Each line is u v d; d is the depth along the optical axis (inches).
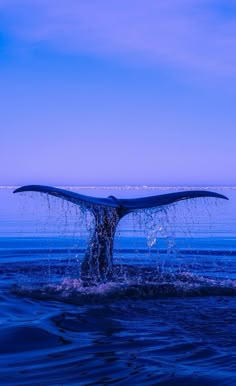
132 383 199.0
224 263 584.1
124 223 1198.9
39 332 269.1
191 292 385.1
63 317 303.7
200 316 309.7
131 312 319.9
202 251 692.1
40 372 210.2
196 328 280.5
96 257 433.4
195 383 198.5
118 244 771.4
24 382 199.2
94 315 309.9
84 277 430.9
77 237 882.1
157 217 446.3
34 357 229.1
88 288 390.6
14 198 2669.8
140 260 603.5
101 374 208.2
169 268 530.6
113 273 436.5
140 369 214.1
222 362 222.4
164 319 301.6
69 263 563.5
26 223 1143.0
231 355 231.5
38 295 372.5
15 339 256.7
